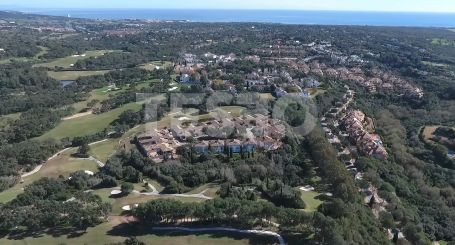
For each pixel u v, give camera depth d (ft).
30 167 614.34
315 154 627.46
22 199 471.62
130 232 423.23
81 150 650.84
